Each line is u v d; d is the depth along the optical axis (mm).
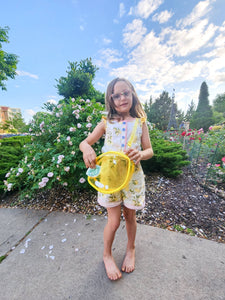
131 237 972
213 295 777
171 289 813
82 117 2014
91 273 927
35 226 1423
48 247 1155
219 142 2715
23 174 1807
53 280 898
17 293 836
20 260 1054
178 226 1316
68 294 815
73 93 5004
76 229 1337
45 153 1829
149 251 1063
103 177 804
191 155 2896
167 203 1654
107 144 894
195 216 1447
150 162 2324
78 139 1715
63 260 1031
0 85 11695
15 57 11594
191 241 1147
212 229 1275
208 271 907
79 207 1666
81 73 4695
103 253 1046
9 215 1649
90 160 808
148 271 918
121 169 807
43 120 2248
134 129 859
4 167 2344
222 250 1058
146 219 1412
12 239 1272
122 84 853
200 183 2141
